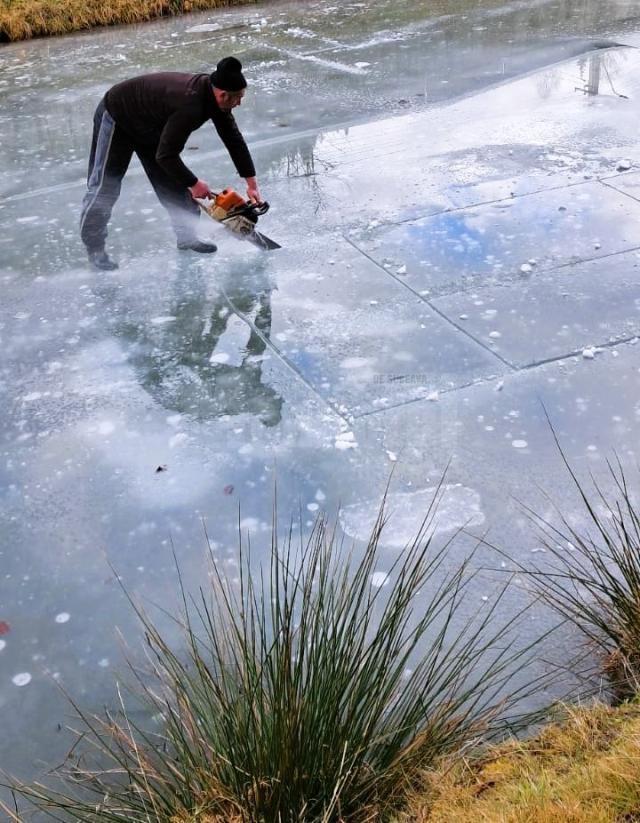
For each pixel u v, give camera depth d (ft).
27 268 14.10
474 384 10.20
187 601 7.73
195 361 11.26
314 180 16.26
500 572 7.61
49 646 7.44
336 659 5.92
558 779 5.30
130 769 6.18
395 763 5.55
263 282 12.95
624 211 13.85
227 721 5.59
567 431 9.27
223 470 9.31
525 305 11.64
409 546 8.03
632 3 26.66
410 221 14.29
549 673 6.53
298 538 8.29
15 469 9.62
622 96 19.06
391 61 23.12
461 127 18.21
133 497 9.07
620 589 6.63
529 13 26.66
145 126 12.76
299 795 5.35
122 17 30.25
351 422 9.80
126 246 14.60
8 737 6.68
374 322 11.66
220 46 25.96
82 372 11.25
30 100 22.53
